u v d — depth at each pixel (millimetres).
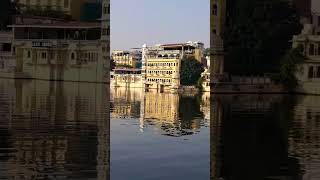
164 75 141625
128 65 191500
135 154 18219
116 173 14570
